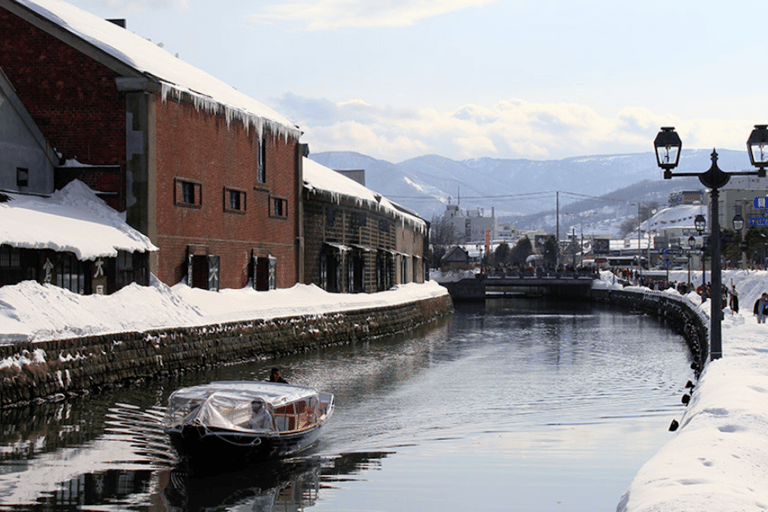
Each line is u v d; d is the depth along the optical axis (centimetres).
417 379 2977
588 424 2083
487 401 2470
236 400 1705
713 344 1991
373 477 1528
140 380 2683
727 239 9456
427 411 2278
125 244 3095
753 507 674
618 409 2331
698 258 11825
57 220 2961
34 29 3438
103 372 2498
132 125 3350
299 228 4866
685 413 1407
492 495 1388
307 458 1697
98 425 1950
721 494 704
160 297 3077
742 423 1064
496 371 3269
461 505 1327
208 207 3834
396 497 1384
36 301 2370
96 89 3391
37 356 2227
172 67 4078
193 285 3684
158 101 3428
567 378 3062
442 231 18075
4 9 3450
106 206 3344
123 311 2752
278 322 3781
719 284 1983
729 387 1384
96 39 3472
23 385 2158
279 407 1756
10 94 3200
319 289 4897
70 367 2350
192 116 3691
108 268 3094
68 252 2881
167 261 3503
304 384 2795
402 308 5872
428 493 1404
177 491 1424
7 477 1494
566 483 1466
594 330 5797
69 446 1739
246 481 1506
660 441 1850
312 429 1775
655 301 8212
